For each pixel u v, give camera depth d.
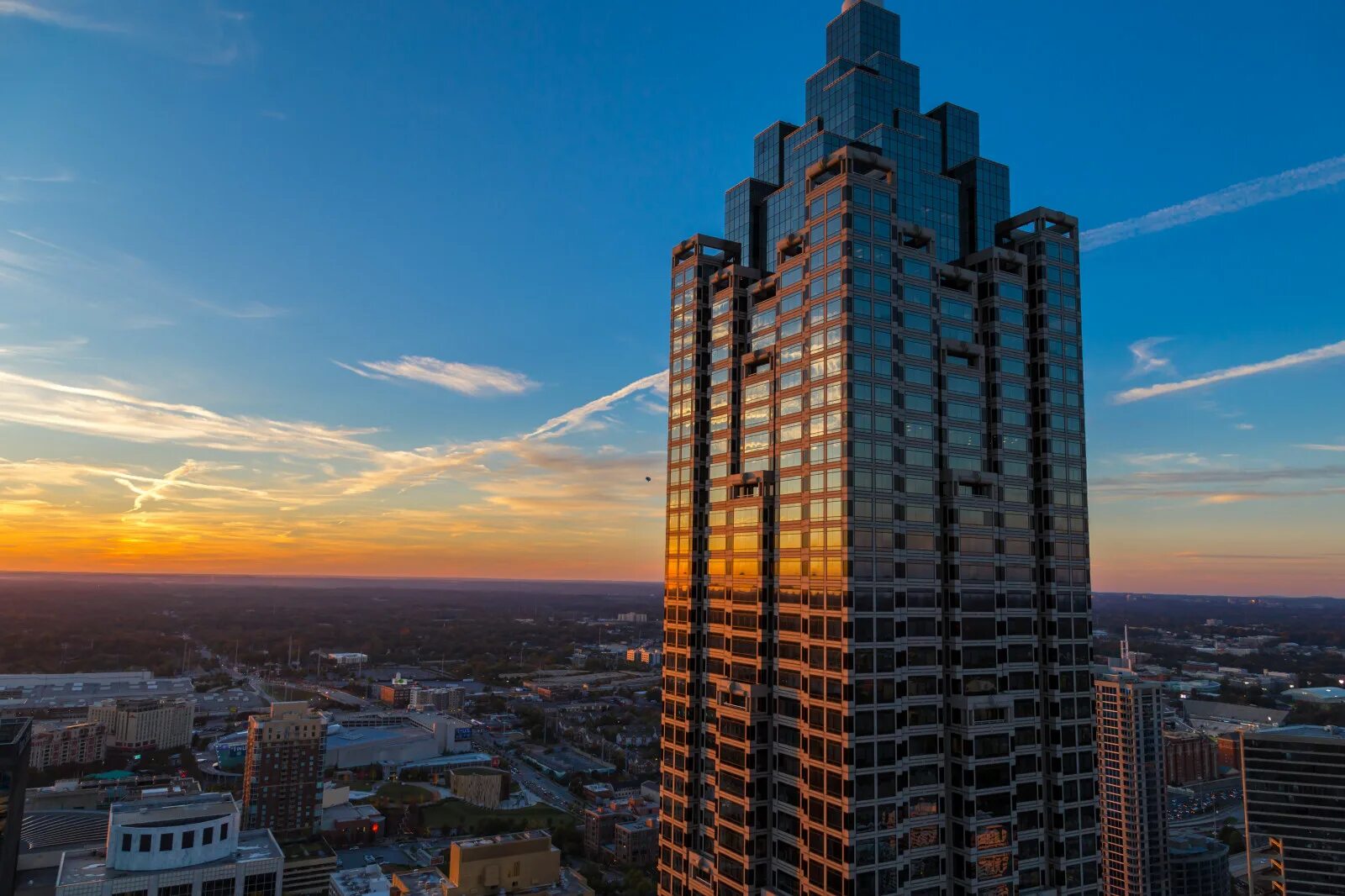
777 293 142.75
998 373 139.88
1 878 181.75
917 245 137.62
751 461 145.00
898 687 121.88
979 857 121.62
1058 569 138.00
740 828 132.75
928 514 129.00
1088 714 136.75
